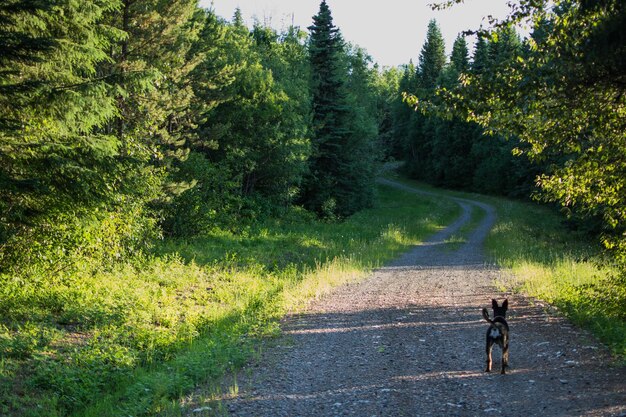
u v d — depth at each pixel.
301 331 11.80
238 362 9.31
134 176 17.42
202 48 35.25
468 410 6.85
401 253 29.80
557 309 12.92
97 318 11.86
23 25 11.52
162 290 15.68
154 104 22.97
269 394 7.73
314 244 32.03
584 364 8.48
